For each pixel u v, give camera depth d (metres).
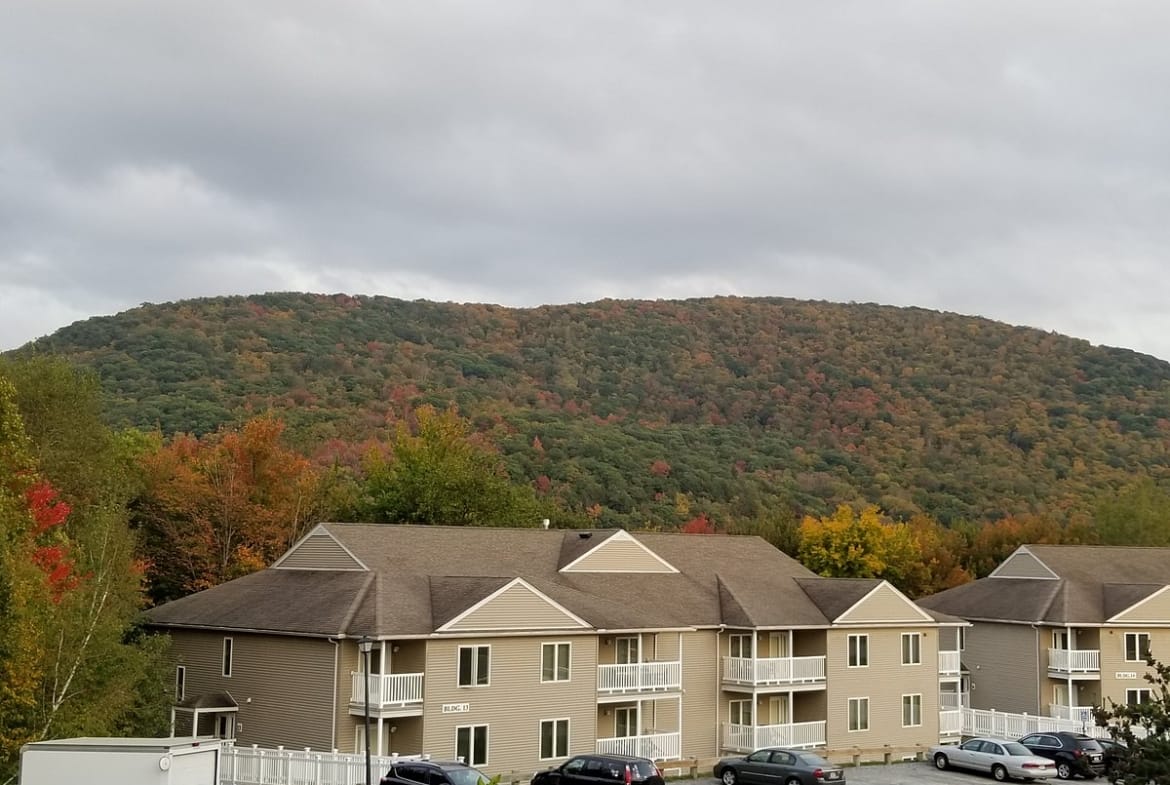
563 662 46.38
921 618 58.25
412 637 42.09
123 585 43.09
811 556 91.62
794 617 54.06
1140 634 64.44
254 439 71.94
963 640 68.12
